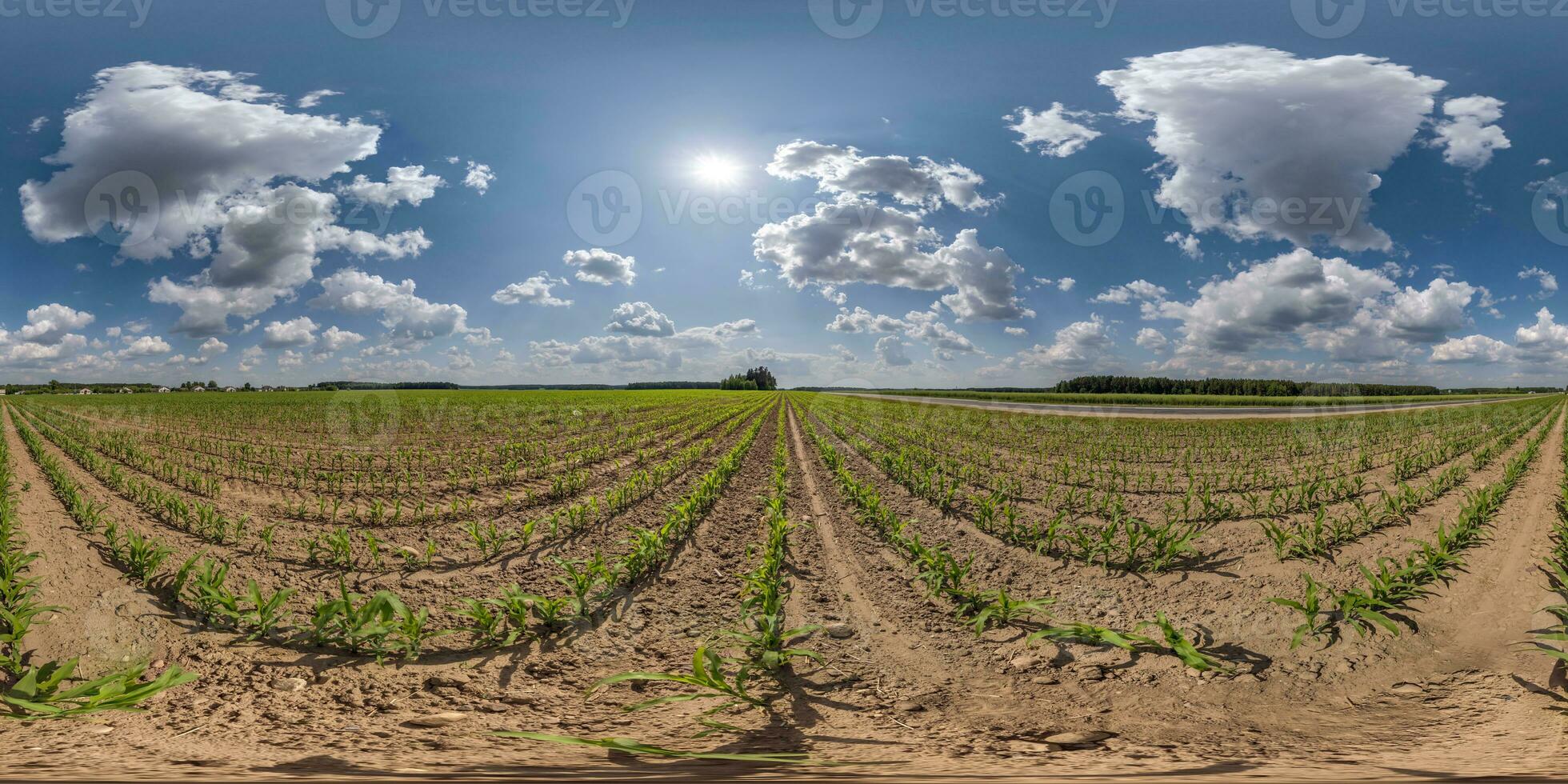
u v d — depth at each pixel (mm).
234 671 4523
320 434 24609
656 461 18125
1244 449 20531
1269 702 4188
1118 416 38188
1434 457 16953
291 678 4453
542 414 37031
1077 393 78375
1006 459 18047
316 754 3018
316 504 11156
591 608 6160
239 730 3508
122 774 2572
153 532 8336
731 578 7523
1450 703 4137
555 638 5438
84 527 8062
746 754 3055
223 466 15383
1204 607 6262
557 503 11891
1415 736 3539
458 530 9508
